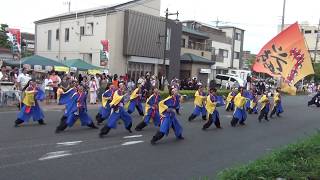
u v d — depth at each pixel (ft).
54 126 44.45
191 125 52.26
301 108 93.25
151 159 30.89
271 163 24.12
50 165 27.45
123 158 30.73
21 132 39.78
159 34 121.08
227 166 29.71
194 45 154.40
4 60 103.76
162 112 38.01
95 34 115.75
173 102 38.50
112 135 40.68
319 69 198.39
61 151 31.99
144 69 119.75
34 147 33.04
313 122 64.64
